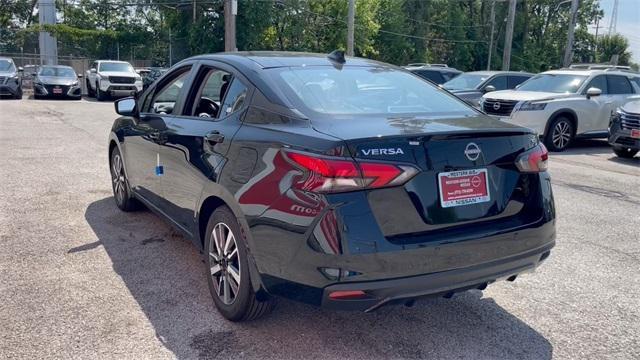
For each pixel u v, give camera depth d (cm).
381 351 328
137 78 2453
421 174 295
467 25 5588
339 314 373
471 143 310
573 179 861
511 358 324
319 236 281
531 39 6191
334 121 316
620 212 659
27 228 541
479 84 1521
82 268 444
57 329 343
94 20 4562
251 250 319
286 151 302
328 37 4159
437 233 300
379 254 281
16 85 2272
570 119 1196
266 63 389
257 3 3566
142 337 336
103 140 1137
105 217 583
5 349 318
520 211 334
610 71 1274
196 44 3656
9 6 5066
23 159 900
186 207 409
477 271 308
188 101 441
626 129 1038
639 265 482
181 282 420
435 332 353
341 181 278
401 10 4997
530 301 404
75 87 2398
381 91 384
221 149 358
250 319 352
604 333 357
